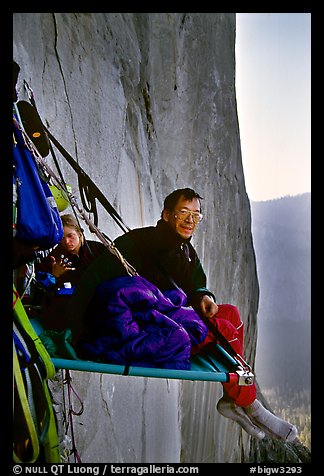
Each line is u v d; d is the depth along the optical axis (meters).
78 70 2.57
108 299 1.87
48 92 2.29
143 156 3.39
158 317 1.91
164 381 3.42
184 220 2.49
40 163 1.73
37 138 1.89
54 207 1.69
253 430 2.57
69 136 2.41
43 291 1.89
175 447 3.60
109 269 2.05
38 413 1.58
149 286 2.00
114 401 2.69
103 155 2.73
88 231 2.28
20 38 2.10
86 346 1.81
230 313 2.33
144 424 3.04
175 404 3.65
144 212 3.25
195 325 2.10
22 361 1.55
